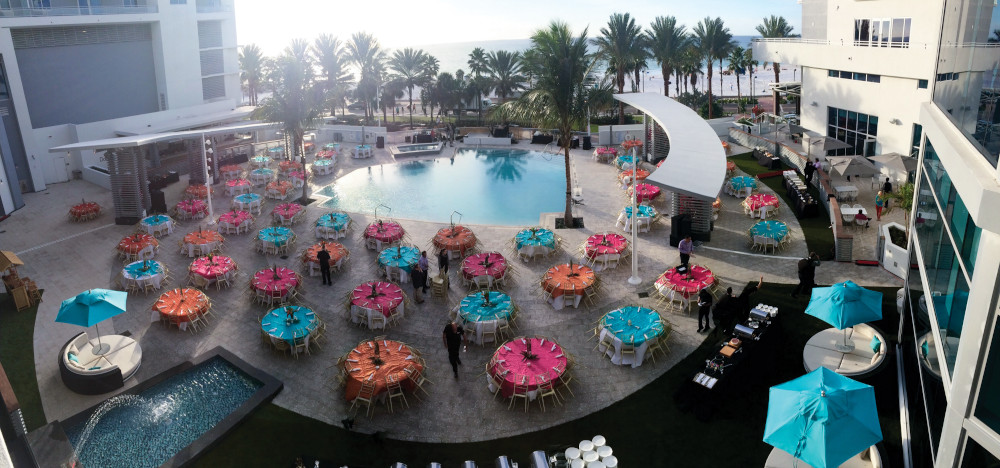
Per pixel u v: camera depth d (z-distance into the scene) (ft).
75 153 122.42
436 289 67.05
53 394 52.75
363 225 92.58
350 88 207.72
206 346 59.47
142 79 139.54
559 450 42.83
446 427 47.57
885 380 47.50
